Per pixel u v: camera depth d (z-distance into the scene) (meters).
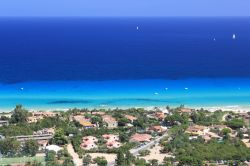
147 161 178.62
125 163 172.38
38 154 190.00
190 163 174.12
